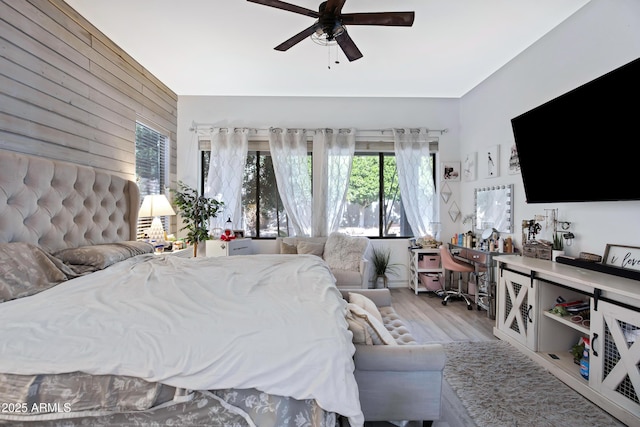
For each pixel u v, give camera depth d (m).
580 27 2.55
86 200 2.46
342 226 4.85
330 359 1.10
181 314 1.24
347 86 4.25
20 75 2.03
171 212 3.48
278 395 1.07
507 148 3.55
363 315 1.68
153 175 3.99
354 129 4.63
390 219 4.90
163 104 4.13
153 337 1.10
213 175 4.52
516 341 2.61
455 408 1.83
